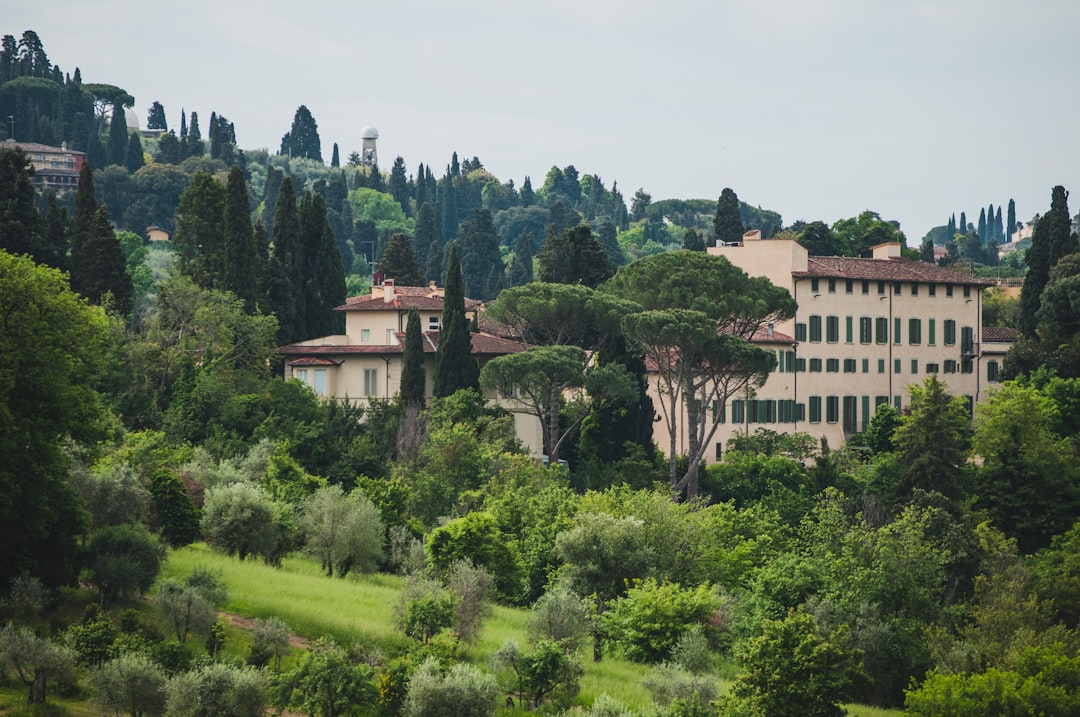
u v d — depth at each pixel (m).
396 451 191.88
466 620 113.31
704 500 174.62
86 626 98.25
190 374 196.62
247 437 191.12
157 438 165.38
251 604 113.06
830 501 165.12
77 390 113.44
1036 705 100.50
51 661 90.50
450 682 92.94
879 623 130.25
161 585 105.94
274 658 101.81
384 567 147.12
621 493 159.38
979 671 122.56
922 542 154.75
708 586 140.00
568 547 137.50
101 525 121.62
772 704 96.50
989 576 165.38
